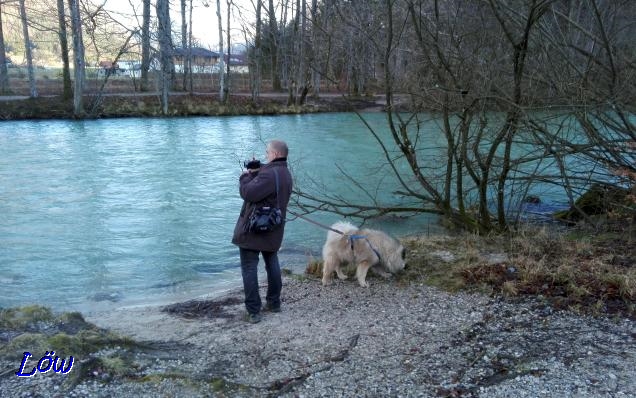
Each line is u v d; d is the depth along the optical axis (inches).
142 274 313.9
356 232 262.5
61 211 450.9
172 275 311.9
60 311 251.6
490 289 240.7
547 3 264.1
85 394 147.1
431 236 343.3
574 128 330.0
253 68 1462.8
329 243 265.7
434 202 357.7
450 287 249.0
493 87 307.9
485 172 321.1
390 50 314.2
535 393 150.5
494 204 388.8
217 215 443.2
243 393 152.9
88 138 895.1
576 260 266.8
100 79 1568.7
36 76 1846.7
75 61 1167.0
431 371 166.2
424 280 261.3
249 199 205.3
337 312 224.1
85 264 329.4
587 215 360.2
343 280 269.9
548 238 309.1
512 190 360.5
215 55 1738.4
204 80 1851.6
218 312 236.7
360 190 507.2
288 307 233.3
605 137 322.7
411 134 613.9
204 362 174.7
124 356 173.9
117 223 418.3
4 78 1459.2
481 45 315.6
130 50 1047.0
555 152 308.5
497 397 149.2
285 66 1448.1
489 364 170.1
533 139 346.6
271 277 222.5
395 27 328.8
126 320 229.3
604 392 150.0
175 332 208.8
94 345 177.5
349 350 183.2
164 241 376.2
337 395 152.1
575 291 226.8
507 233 331.3
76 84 1178.0
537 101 311.4
